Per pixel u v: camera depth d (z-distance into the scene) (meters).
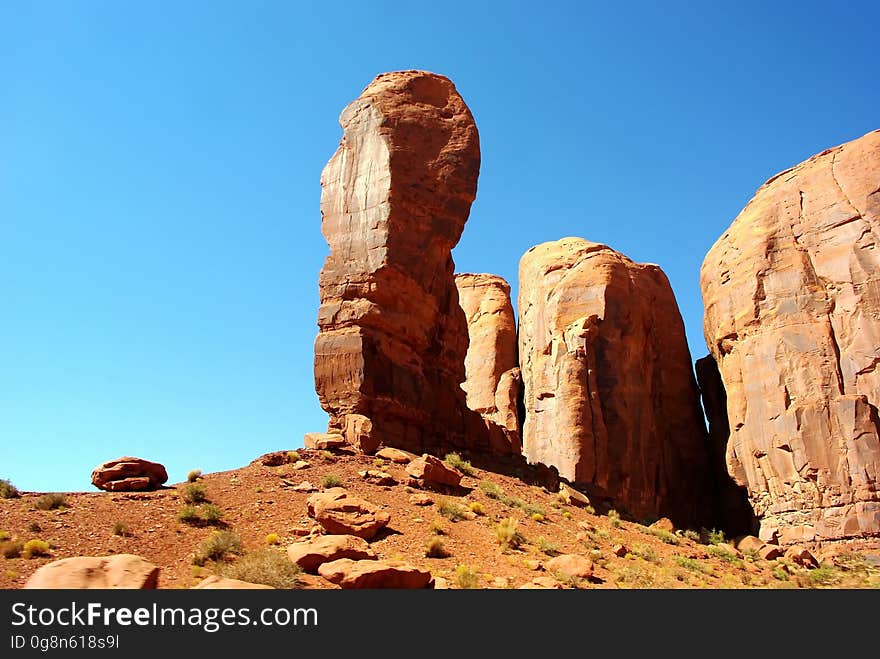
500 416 48.69
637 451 40.44
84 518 15.12
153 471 18.30
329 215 28.00
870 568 28.48
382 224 26.52
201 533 15.27
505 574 15.27
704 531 31.30
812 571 24.84
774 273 39.53
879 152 39.12
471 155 29.73
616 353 42.59
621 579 16.72
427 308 28.16
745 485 39.22
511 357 53.69
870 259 36.75
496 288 57.16
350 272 26.58
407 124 28.48
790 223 40.44
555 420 41.00
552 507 24.02
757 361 38.47
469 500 21.11
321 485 19.36
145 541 14.41
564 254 49.53
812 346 36.75
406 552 15.71
